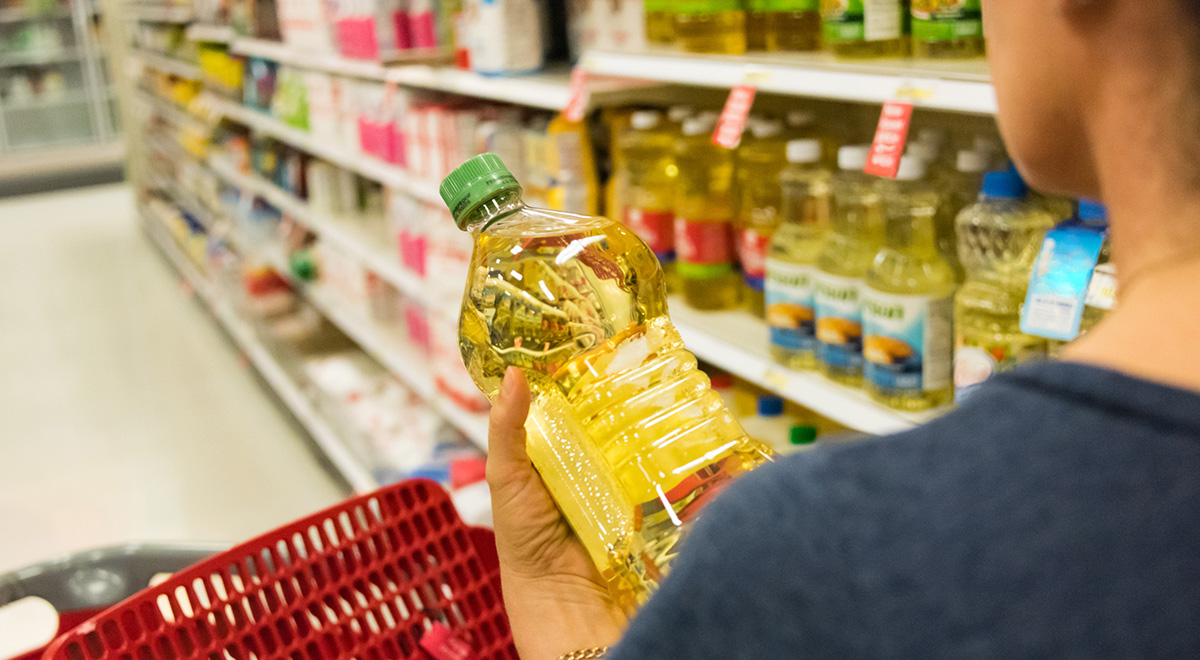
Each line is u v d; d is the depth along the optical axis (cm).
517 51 243
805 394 167
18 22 1015
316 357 433
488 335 99
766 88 152
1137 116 37
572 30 246
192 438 424
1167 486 32
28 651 143
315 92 395
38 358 541
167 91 724
